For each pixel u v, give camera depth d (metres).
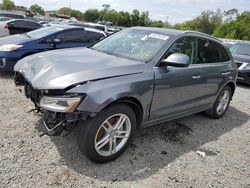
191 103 4.72
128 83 3.43
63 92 3.08
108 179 3.22
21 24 13.70
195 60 4.68
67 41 7.95
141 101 3.65
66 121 3.18
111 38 4.84
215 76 5.09
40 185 2.97
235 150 4.46
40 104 3.28
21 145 3.65
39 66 3.62
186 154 4.07
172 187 3.26
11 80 6.59
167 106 4.19
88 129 3.22
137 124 3.87
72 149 3.70
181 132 4.80
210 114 5.66
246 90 9.22
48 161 3.39
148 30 4.62
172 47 4.17
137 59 3.97
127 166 3.53
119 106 3.42
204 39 4.96
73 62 3.57
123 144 3.66
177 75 4.14
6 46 6.73
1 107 4.79
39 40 7.21
